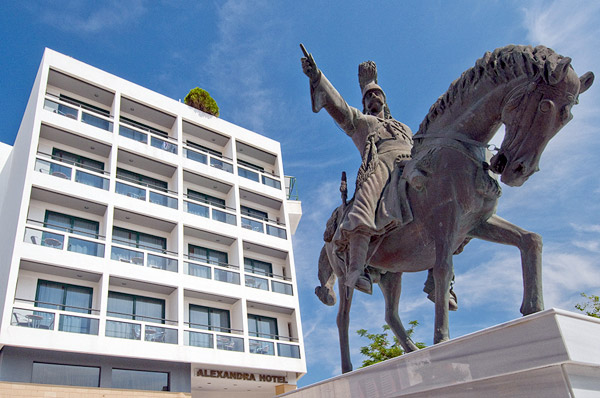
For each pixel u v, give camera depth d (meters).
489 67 3.83
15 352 20.03
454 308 4.46
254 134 34.72
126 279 24.06
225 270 27.84
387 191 4.29
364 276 4.05
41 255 21.91
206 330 25.81
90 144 26.77
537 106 3.39
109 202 25.27
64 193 23.95
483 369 2.73
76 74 27.72
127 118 30.20
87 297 23.45
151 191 27.36
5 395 19.00
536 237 3.65
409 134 4.83
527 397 2.58
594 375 2.54
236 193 31.25
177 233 27.20
